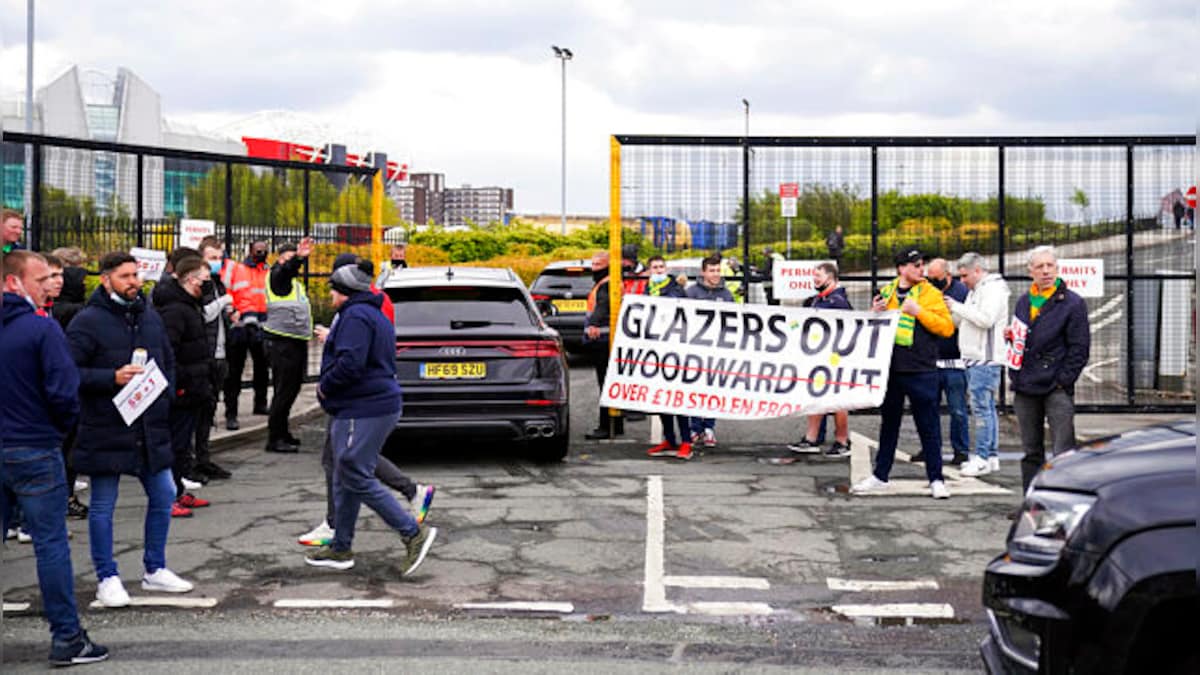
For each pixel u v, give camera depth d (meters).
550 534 8.08
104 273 6.44
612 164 12.49
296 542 7.89
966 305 10.39
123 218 13.17
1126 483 3.95
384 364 7.08
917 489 9.59
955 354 10.65
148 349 6.55
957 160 12.92
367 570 7.21
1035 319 8.27
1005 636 4.27
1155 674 3.84
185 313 8.65
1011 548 4.27
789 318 11.13
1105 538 3.89
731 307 11.26
